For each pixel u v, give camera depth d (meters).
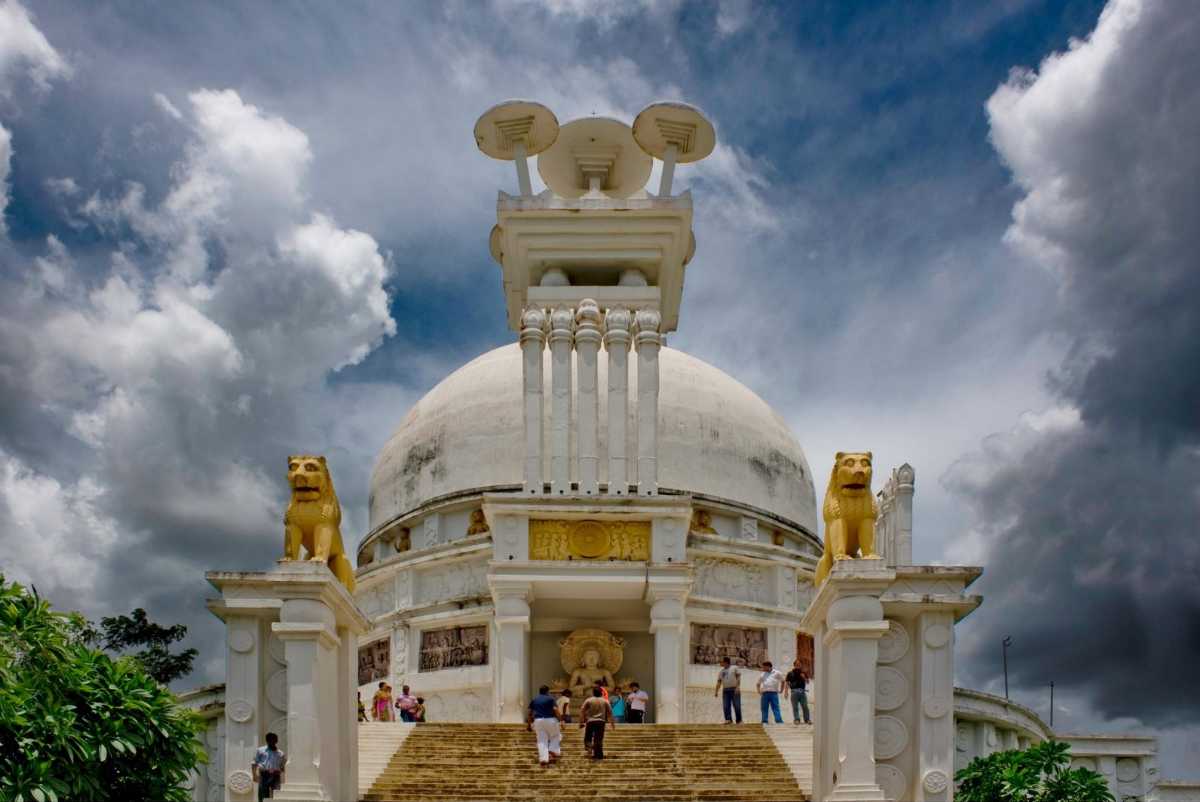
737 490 48.78
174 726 22.47
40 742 20.20
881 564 23.55
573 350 43.84
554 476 41.19
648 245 44.28
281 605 23.95
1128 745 40.91
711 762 28.31
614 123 46.19
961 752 38.31
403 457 51.03
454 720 44.03
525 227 44.25
